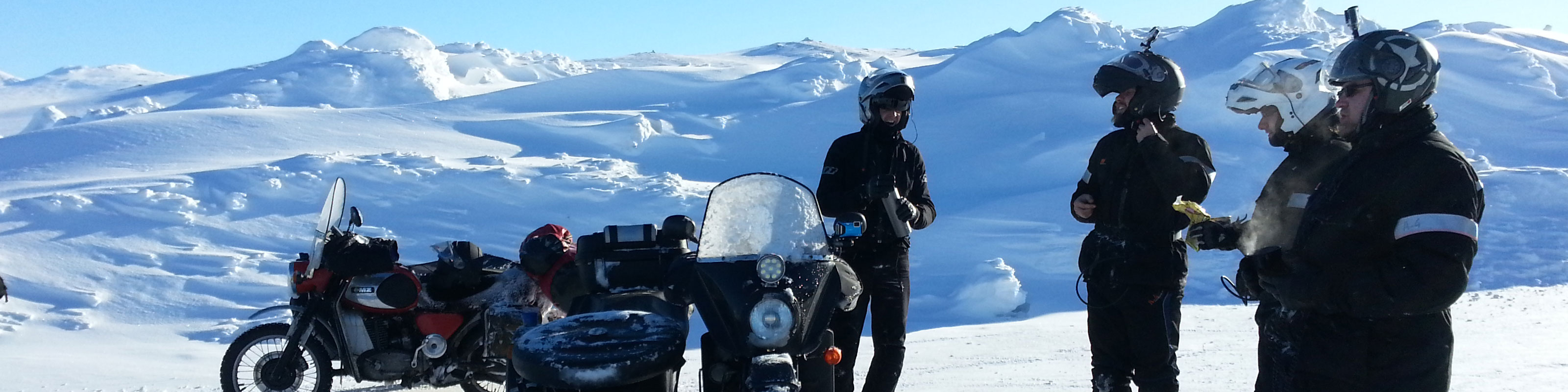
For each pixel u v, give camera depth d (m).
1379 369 2.42
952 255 34.25
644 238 4.54
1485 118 52.69
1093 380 4.11
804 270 3.54
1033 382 5.83
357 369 5.99
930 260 33.62
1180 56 82.94
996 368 6.80
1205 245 3.07
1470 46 66.31
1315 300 2.48
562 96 91.75
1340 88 2.61
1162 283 3.86
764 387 3.23
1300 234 2.58
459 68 140.50
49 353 14.55
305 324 5.92
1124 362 4.04
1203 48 84.44
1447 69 62.22
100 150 54.50
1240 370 5.94
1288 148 3.23
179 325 23.23
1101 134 59.50
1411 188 2.30
